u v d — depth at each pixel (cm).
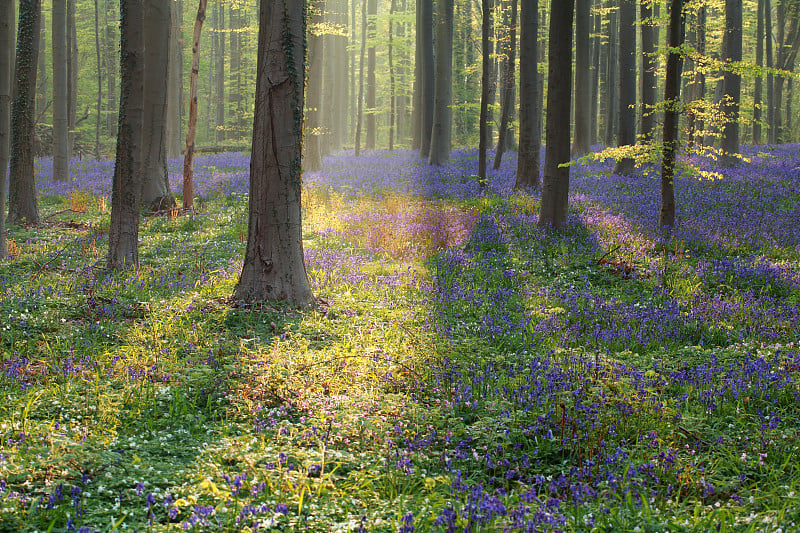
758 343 838
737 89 2497
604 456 510
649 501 442
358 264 1252
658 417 584
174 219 1764
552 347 829
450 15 2912
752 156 2812
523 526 388
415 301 1035
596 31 4281
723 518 404
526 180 2120
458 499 436
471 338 851
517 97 5088
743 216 1602
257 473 455
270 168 953
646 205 1778
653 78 2559
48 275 1110
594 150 3256
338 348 757
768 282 1132
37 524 390
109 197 2052
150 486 449
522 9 2033
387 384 673
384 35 4881
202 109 6762
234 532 387
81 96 5072
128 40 1121
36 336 800
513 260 1327
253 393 629
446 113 2967
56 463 448
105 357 722
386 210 1836
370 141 5141
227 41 6412
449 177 2495
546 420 573
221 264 1239
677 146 1464
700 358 789
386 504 439
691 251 1349
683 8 1407
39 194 2145
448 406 627
